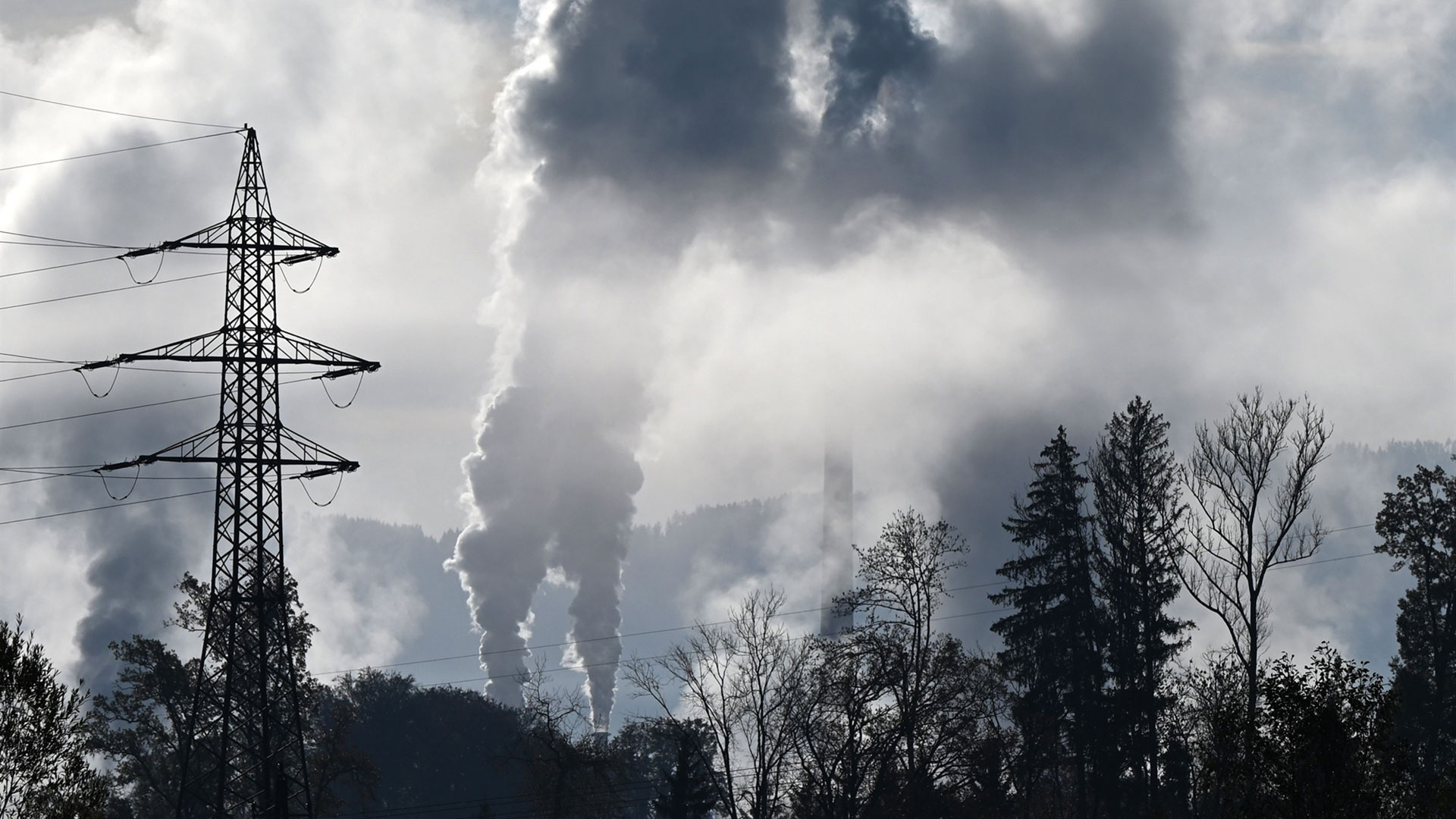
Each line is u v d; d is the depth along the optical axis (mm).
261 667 71062
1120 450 102312
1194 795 86250
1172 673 95312
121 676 103812
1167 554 98812
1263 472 83500
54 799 43062
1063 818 103125
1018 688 104875
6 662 42969
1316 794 43750
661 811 95000
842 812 86562
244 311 75188
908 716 86938
